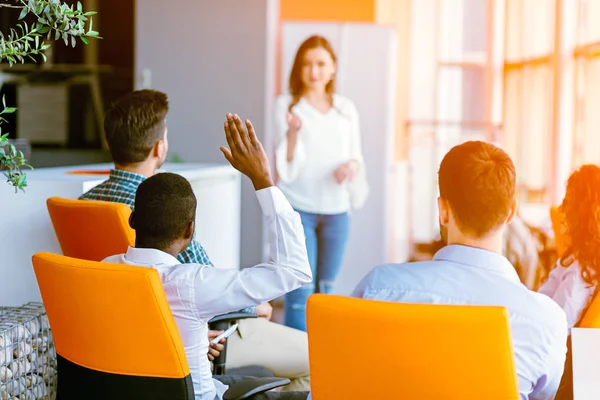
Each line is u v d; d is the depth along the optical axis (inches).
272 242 75.7
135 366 66.2
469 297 64.9
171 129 240.5
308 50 202.4
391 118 227.5
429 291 65.7
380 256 229.6
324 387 60.8
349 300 58.0
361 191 206.7
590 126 183.8
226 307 73.2
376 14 321.1
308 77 202.1
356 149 205.9
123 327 65.3
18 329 85.3
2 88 258.4
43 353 90.3
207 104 238.7
